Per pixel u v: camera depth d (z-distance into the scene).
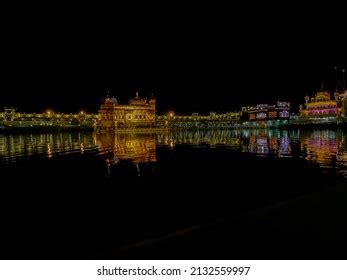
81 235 6.66
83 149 27.92
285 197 9.36
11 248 6.04
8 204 9.57
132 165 17.17
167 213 8.06
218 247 4.82
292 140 33.91
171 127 109.25
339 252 4.53
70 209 8.86
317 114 89.00
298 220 5.62
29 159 20.64
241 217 5.92
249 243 4.89
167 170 15.21
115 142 37.66
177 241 5.09
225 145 30.33
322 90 90.81
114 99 100.75
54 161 19.47
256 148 25.73
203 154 22.30
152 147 29.47
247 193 10.05
